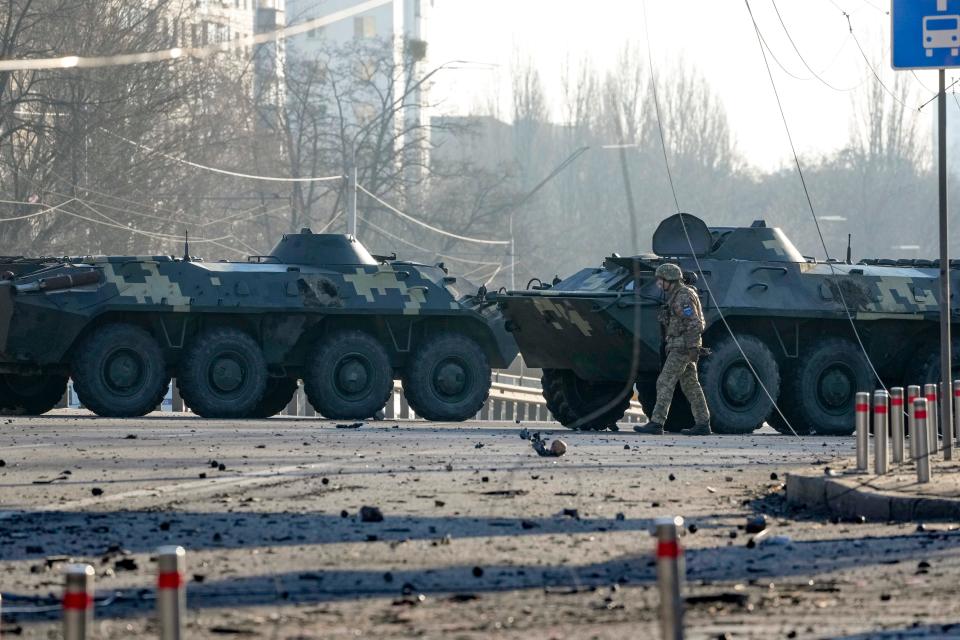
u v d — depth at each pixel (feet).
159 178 598.75
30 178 548.31
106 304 260.62
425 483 148.36
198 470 158.61
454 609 83.76
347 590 89.51
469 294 294.25
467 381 289.53
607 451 195.62
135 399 264.31
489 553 104.12
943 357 181.16
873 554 106.42
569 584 92.32
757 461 185.57
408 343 290.35
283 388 306.35
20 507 126.21
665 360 252.83
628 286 260.21
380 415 323.98
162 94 586.45
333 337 280.10
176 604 55.16
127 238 579.89
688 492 147.64
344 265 284.00
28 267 268.00
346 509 126.31
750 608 84.58
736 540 114.21
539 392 482.69
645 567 98.99
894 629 78.07
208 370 269.64
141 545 105.91
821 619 81.10
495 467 167.63
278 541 108.17
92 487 141.28
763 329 268.00
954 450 183.52
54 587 90.33
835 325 271.90
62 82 557.74
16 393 294.05
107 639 75.36
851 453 203.72
